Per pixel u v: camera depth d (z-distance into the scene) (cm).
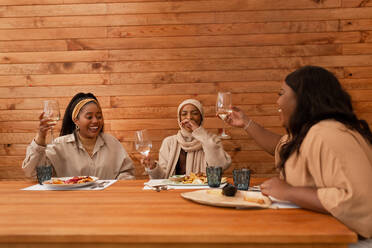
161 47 300
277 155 161
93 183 171
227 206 121
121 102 304
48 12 302
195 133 234
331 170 109
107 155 234
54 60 304
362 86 294
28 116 306
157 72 302
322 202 107
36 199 139
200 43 298
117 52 302
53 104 175
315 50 294
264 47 296
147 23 299
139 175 307
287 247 94
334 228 97
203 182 170
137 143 162
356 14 292
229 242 93
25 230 98
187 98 301
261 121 298
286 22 295
